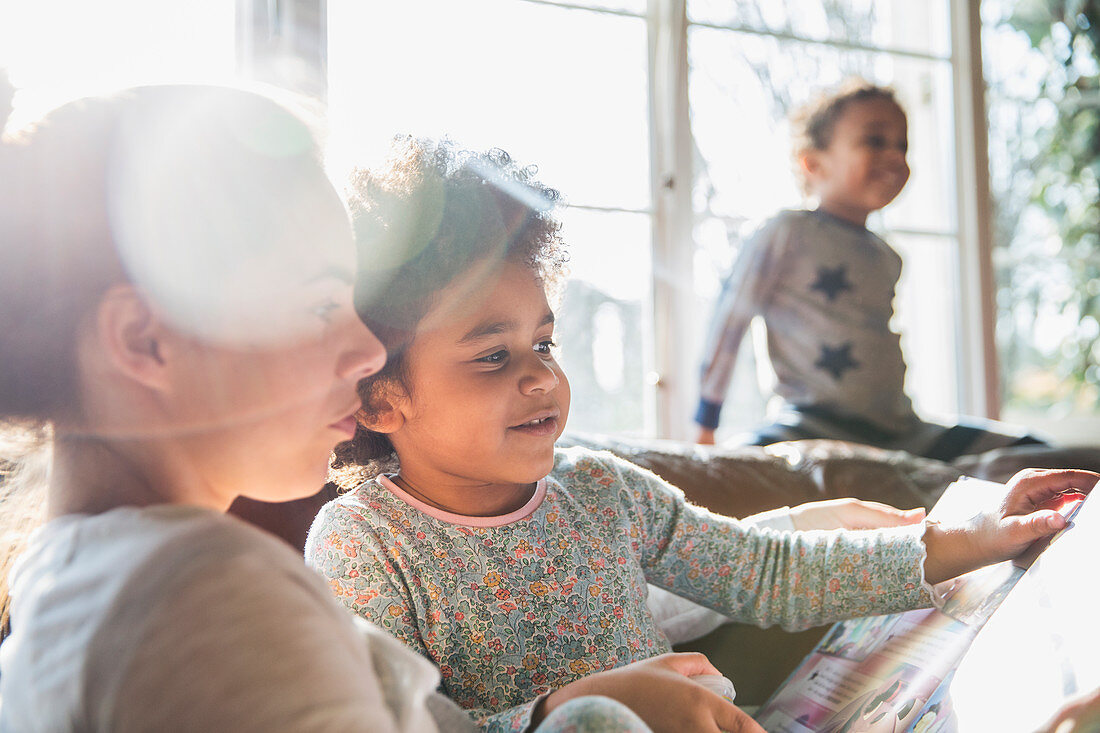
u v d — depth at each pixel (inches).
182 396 19.8
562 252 36.5
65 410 20.0
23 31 50.0
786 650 42.4
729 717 22.7
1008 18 88.2
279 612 16.0
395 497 32.1
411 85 63.3
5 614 24.6
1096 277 93.2
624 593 32.5
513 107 66.8
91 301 19.3
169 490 20.4
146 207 19.3
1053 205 91.2
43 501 23.3
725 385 67.1
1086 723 19.8
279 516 38.9
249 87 26.8
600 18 70.4
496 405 30.8
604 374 69.1
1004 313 89.4
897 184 72.9
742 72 75.4
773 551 35.2
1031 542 29.5
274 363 20.2
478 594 30.5
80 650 15.9
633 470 37.0
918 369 82.6
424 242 31.3
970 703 24.1
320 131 22.8
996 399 82.7
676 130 71.9
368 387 31.7
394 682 19.2
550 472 35.3
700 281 73.0
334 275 21.1
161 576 15.8
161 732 14.6
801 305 69.3
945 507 35.1
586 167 69.4
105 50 52.4
